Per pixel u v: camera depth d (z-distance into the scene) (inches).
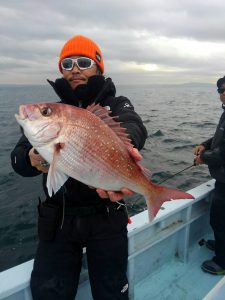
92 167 25.6
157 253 54.1
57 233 33.8
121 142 26.7
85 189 32.9
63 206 33.2
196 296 49.3
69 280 33.8
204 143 65.4
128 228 45.9
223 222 53.3
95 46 38.7
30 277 34.9
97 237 33.8
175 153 205.5
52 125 24.5
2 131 329.7
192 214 59.4
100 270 34.0
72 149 24.9
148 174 27.9
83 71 37.1
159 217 49.7
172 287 51.0
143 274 52.4
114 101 35.9
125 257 35.1
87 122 25.6
